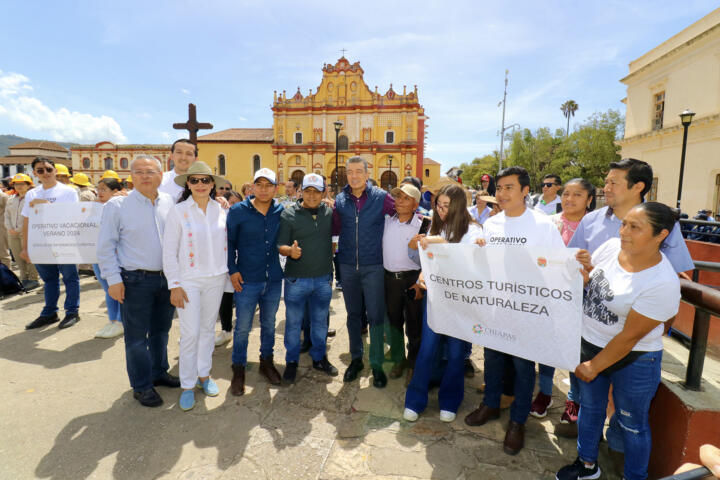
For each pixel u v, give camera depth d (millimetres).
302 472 2084
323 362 3311
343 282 3160
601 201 23312
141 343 2688
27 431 2393
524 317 2123
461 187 2564
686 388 1954
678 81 15555
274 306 3105
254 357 3592
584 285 2064
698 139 14641
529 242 2254
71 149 40719
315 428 2492
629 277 1713
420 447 2305
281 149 39500
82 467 2092
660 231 1584
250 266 2930
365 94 38594
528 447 2316
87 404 2719
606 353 1756
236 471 2086
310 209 3031
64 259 3877
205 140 40750
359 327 3225
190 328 2656
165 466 2113
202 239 2689
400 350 3260
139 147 40344
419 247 2506
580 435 1984
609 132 31047
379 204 3059
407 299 3125
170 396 2891
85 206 3838
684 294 1897
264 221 2977
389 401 2836
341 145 39094
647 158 17609
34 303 5000
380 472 2086
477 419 2529
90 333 4004
